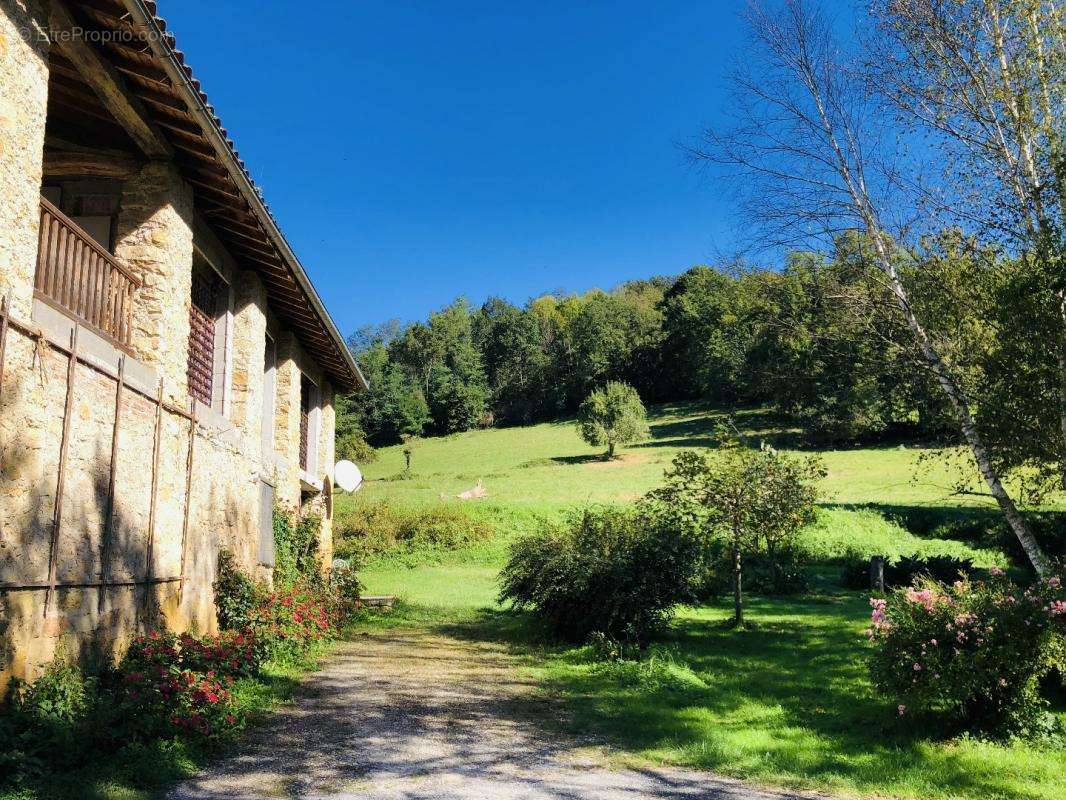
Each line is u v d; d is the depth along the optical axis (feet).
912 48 39.58
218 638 28.43
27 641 17.02
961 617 23.98
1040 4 36.52
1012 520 37.11
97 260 22.30
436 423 276.21
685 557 41.52
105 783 15.40
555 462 178.40
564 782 18.48
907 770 20.43
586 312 303.48
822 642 41.45
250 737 20.77
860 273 41.65
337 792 16.60
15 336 16.80
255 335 37.14
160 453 25.16
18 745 15.29
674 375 256.73
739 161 44.27
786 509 45.62
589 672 33.30
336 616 43.27
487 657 36.94
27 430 17.20
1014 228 36.60
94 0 19.15
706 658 37.09
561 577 40.75
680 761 21.07
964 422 38.34
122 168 26.58
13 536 16.56
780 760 21.31
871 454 140.36
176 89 21.39
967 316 38.40
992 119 38.24
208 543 30.22
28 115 17.62
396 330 418.31
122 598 22.26
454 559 89.71
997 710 23.63
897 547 82.17
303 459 55.83
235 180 26.18
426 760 19.61
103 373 21.13
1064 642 23.38
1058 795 18.80
